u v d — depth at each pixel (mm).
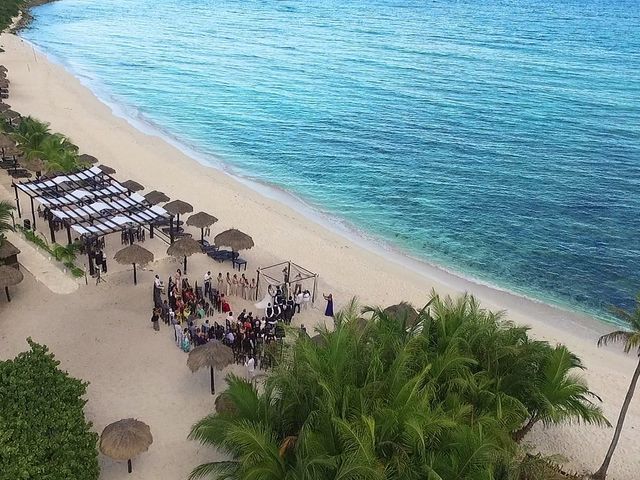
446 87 83875
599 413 19719
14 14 121312
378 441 15031
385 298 31344
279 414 16406
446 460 14867
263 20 140875
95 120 60250
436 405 16531
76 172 36438
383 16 156500
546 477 16500
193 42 109812
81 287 28328
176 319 25984
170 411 21125
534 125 67438
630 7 198125
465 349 19078
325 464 13789
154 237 33969
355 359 17594
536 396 18594
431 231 41562
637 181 51969
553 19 162375
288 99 74812
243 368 23719
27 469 14750
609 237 41719
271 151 56156
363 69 93250
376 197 46812
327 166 53031
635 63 104438
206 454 19359
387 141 60531
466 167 54250
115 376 22625
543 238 41250
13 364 18297
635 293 34938
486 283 35000
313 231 39094
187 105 70062
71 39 107312
